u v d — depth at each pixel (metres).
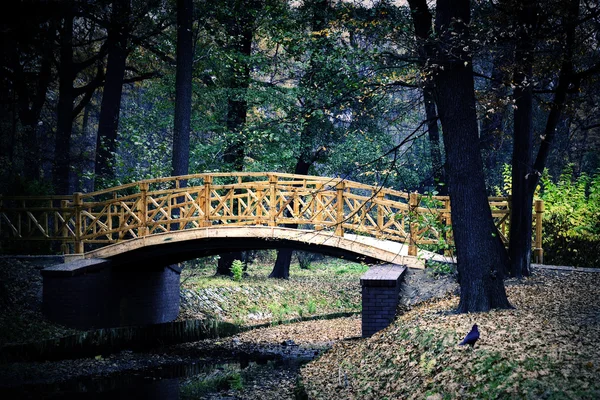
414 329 9.55
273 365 12.73
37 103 25.00
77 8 22.06
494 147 21.95
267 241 15.62
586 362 6.27
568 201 16.66
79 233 16.50
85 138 36.19
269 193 15.33
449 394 6.77
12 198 16.88
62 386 10.90
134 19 23.16
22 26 20.64
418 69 10.78
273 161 21.91
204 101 23.78
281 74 22.84
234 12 21.77
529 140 13.16
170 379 11.62
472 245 10.12
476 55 10.77
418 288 13.14
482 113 11.88
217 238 15.91
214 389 10.69
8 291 14.41
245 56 22.12
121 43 23.52
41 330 13.50
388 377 8.44
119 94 23.53
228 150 22.97
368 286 12.18
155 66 27.20
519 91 12.58
